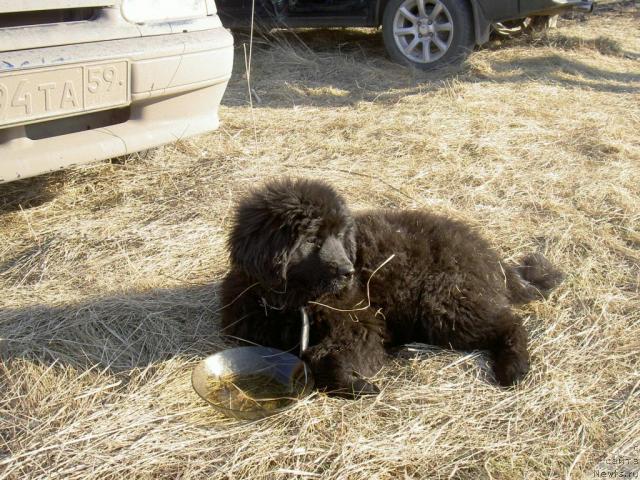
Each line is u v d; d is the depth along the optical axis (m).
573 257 2.15
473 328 1.71
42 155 2.03
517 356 1.63
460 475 1.32
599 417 1.48
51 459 1.33
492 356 1.69
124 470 1.31
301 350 1.62
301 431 1.40
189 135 2.40
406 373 1.65
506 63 4.38
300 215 1.53
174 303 1.86
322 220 1.54
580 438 1.42
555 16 5.40
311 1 4.56
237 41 4.88
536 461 1.36
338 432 1.41
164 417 1.45
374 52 4.73
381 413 1.49
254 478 1.30
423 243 1.78
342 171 2.70
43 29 1.92
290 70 4.25
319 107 3.52
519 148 2.96
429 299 1.73
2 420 1.43
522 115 3.38
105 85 2.04
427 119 3.25
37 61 1.86
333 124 3.21
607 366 1.65
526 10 4.15
